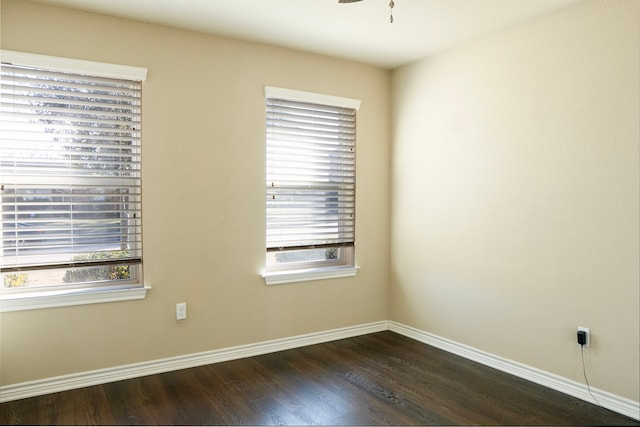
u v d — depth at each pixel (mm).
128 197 3129
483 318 3480
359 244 4180
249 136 3555
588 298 2826
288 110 3748
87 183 2982
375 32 3340
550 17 2998
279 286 3746
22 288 2861
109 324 3061
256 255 3617
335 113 4000
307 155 3863
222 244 3465
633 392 2623
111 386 3002
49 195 2871
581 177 2848
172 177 3250
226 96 3445
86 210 2986
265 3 2840
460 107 3631
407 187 4152
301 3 2844
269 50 3619
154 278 3205
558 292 2984
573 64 2875
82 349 2979
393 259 4320
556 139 2975
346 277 4109
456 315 3705
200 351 3402
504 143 3301
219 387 3008
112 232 3086
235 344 3551
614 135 2686
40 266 2840
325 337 4000
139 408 2699
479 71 3471
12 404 2730
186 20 3107
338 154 4039
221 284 3473
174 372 3262
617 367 2691
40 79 2822
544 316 3068
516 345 3248
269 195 3699
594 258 2793
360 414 2645
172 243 3266
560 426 2518
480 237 3490
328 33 3365
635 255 2609
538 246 3094
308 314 3904
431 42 3559
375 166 4254
